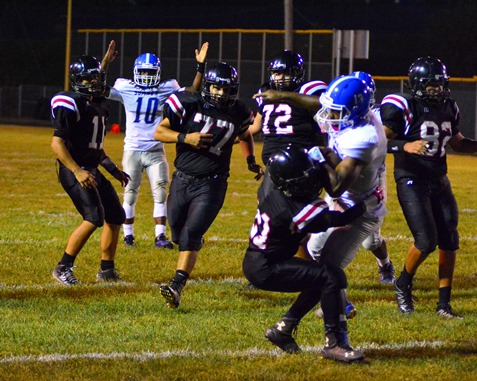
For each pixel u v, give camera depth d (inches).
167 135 556.4
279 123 624.1
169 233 855.7
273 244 435.8
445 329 519.8
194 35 2834.6
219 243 800.9
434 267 716.0
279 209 425.7
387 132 547.5
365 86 437.4
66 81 3002.0
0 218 915.4
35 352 458.9
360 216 461.7
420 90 546.6
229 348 471.5
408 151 527.2
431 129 546.0
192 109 562.6
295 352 463.8
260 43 2758.4
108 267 641.6
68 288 607.8
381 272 657.6
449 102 558.9
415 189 549.3
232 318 532.1
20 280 628.4
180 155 570.3
